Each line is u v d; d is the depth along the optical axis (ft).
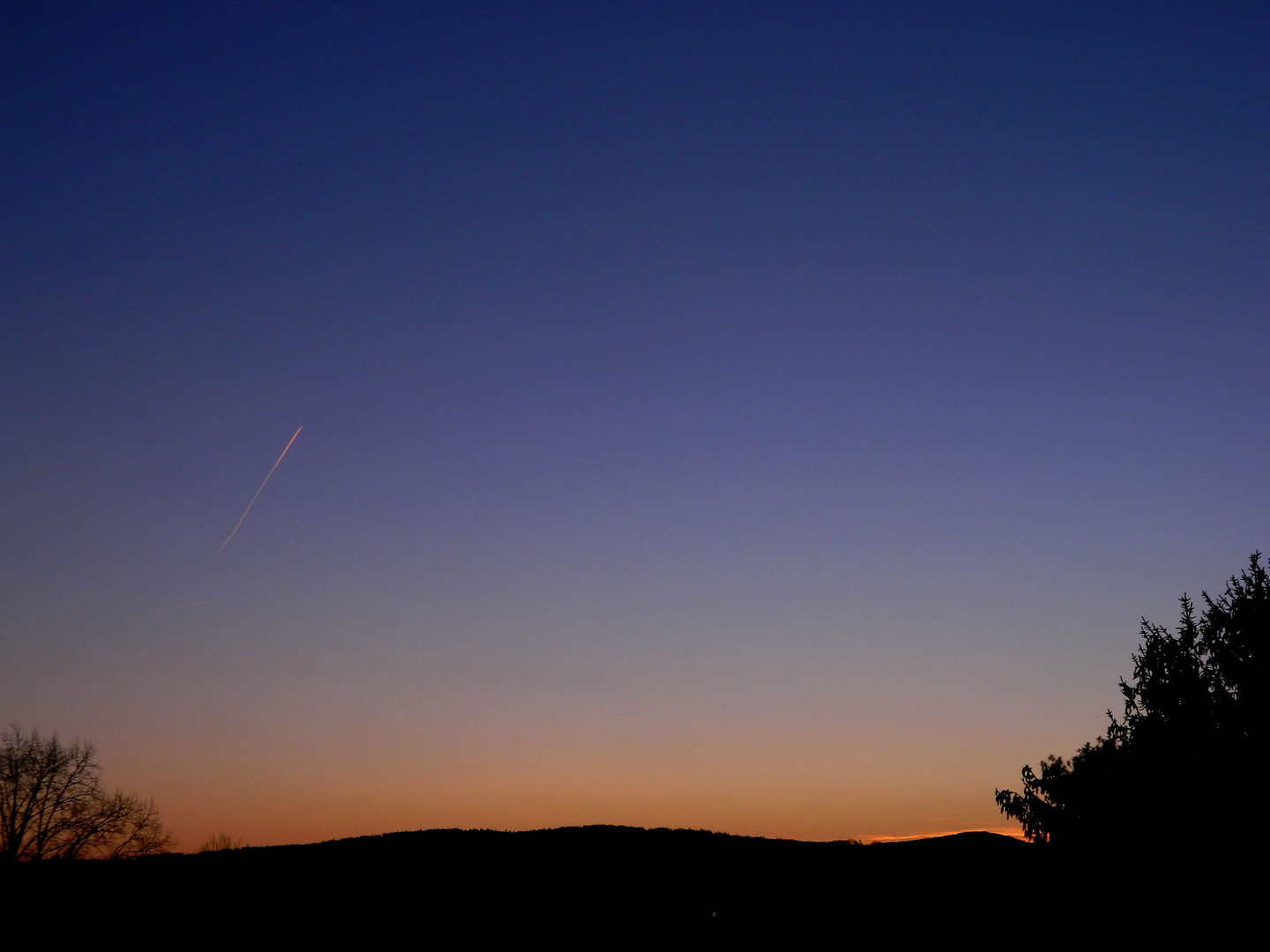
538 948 121.39
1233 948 73.31
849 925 131.23
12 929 126.93
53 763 166.91
